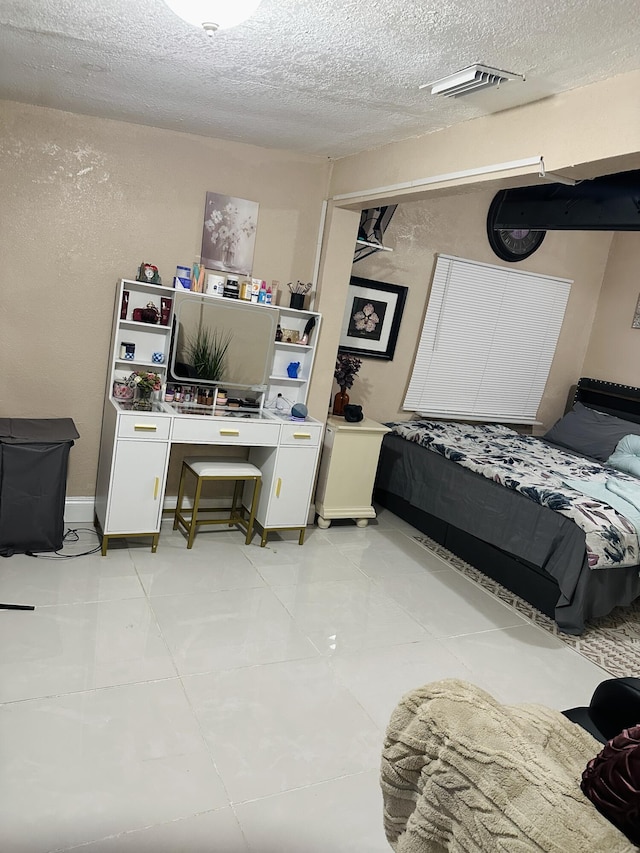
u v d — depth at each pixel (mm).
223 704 2457
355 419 4457
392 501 5008
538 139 2385
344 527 4559
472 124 2729
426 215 4902
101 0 1861
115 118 3479
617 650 3348
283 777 2139
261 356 4043
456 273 5121
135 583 3285
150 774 2062
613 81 2082
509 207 4348
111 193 3611
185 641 2834
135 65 2469
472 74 2148
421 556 4238
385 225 4555
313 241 4180
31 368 3645
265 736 2318
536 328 5664
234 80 2533
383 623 3271
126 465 3461
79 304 3668
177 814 1927
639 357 5539
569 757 1322
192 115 3221
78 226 3580
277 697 2549
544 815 1091
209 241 3896
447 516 4316
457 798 1222
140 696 2428
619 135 2070
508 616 3562
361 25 1889
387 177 3393
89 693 2400
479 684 2846
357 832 1956
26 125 3365
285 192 4016
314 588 3541
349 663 2859
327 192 4109
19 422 3529
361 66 2234
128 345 3738
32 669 2486
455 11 1717
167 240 3799
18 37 2289
